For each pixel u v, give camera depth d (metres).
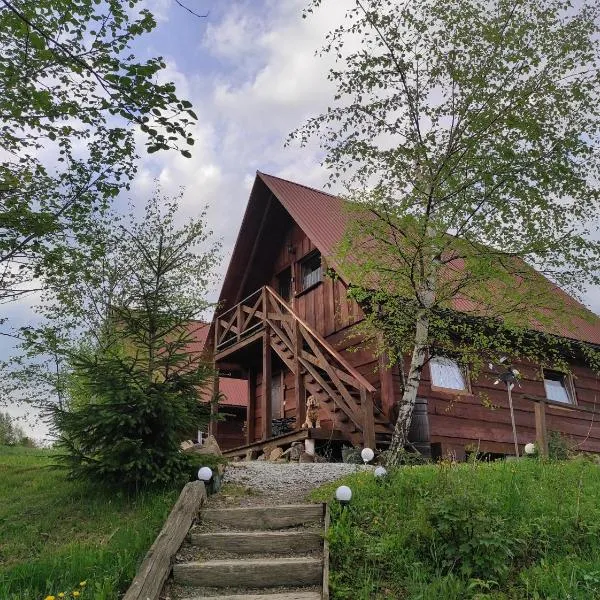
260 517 5.90
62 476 8.65
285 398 15.63
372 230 7.86
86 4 6.31
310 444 10.74
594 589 4.34
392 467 7.01
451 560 4.74
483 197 8.20
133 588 4.42
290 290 15.86
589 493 6.39
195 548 5.42
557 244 8.06
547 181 8.05
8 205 8.05
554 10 8.52
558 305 8.34
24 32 6.41
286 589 4.81
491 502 5.23
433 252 7.85
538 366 14.16
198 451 8.12
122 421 6.72
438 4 8.50
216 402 8.27
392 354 8.89
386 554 4.93
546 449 8.86
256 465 8.87
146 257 8.58
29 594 4.68
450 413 12.14
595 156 8.40
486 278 7.89
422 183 8.41
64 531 6.18
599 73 8.34
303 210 13.90
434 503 5.16
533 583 4.48
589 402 14.94
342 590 4.50
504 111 8.22
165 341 7.70
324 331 13.45
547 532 5.24
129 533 5.64
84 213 8.88
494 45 8.49
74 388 12.94
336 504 5.86
